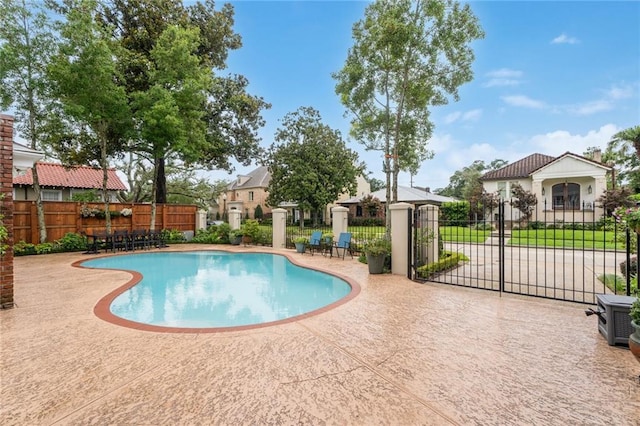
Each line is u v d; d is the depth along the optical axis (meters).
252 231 15.83
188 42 14.54
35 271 8.86
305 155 27.98
